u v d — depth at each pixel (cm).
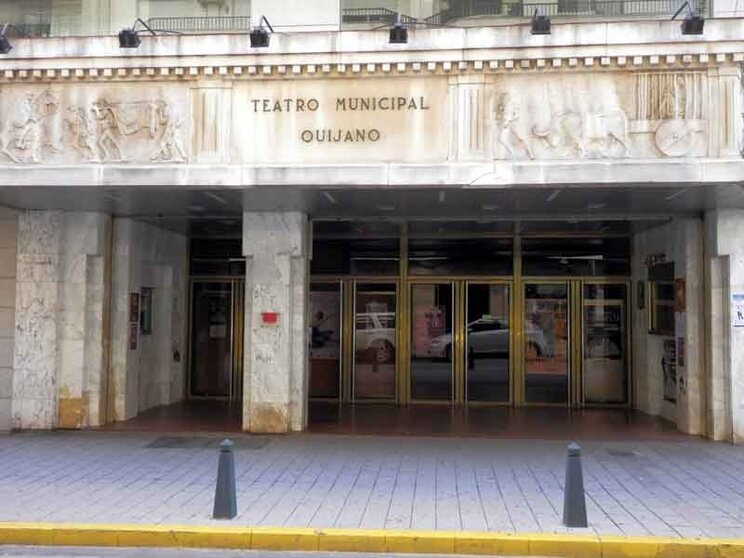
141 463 952
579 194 1002
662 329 1320
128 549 670
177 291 1487
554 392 1460
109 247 1247
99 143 994
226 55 972
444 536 661
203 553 661
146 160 988
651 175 900
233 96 986
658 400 1348
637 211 1161
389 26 1009
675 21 920
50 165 982
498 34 934
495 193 1001
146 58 980
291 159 975
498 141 944
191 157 984
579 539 651
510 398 1462
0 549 669
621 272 1455
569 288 1466
